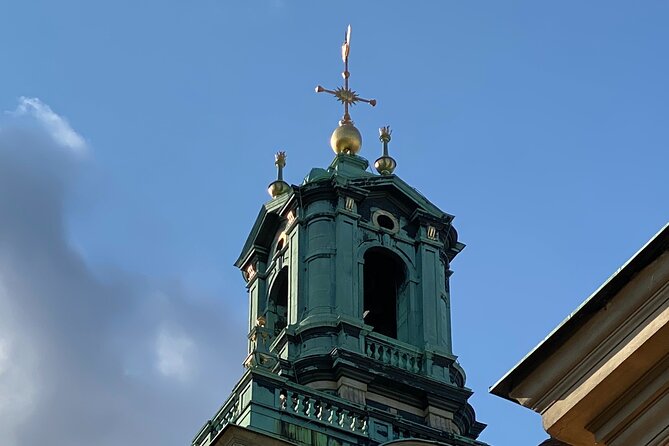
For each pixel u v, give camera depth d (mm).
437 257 58781
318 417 50219
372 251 58062
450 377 55344
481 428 55812
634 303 18984
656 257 18797
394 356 54875
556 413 19531
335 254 56750
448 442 52875
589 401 19312
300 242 57469
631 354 18953
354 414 51125
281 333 54875
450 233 60250
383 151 61281
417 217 59219
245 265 60500
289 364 53250
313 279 56156
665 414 18906
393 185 59219
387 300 58781
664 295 18797
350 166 60469
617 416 19250
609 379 19125
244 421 48750
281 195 60188
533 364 19703
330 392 52719
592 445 19562
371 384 53469
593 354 19312
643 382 19078
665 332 18703
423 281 57656
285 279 58594
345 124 61719
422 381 54188
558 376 19547
